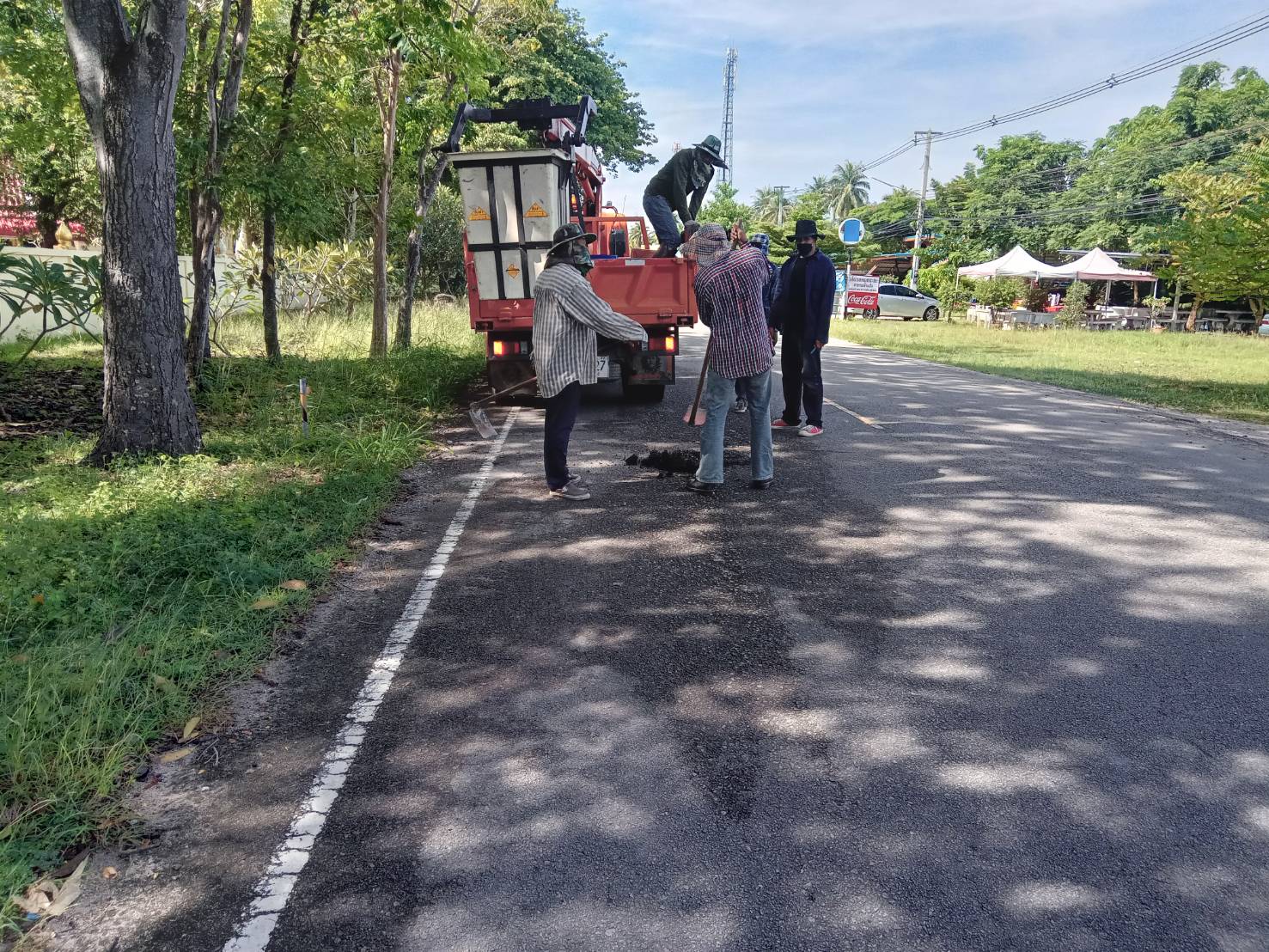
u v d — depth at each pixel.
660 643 4.08
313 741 3.31
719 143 10.83
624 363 10.06
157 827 2.82
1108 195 47.62
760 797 2.92
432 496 6.65
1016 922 2.37
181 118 9.90
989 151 59.69
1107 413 10.29
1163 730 3.29
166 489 6.07
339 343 15.45
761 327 6.31
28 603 4.12
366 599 4.65
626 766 3.11
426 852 2.68
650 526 5.81
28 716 3.10
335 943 2.33
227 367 11.09
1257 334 29.14
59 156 17.52
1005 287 34.50
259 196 9.76
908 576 4.88
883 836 2.72
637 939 2.32
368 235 19.84
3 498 5.88
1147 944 2.29
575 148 12.02
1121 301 43.34
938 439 8.52
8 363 11.63
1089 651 3.94
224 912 2.46
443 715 3.47
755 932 2.34
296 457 7.34
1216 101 46.94
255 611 4.35
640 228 13.48
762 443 6.61
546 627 4.27
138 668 3.68
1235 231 13.55
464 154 9.60
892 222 74.75
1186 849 2.65
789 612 4.41
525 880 2.55
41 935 2.38
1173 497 6.41
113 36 6.51
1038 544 5.39
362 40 10.73
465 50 10.50
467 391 11.97
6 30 9.91
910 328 28.09
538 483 6.96
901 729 3.32
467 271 10.02
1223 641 4.03
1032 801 2.88
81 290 9.10
